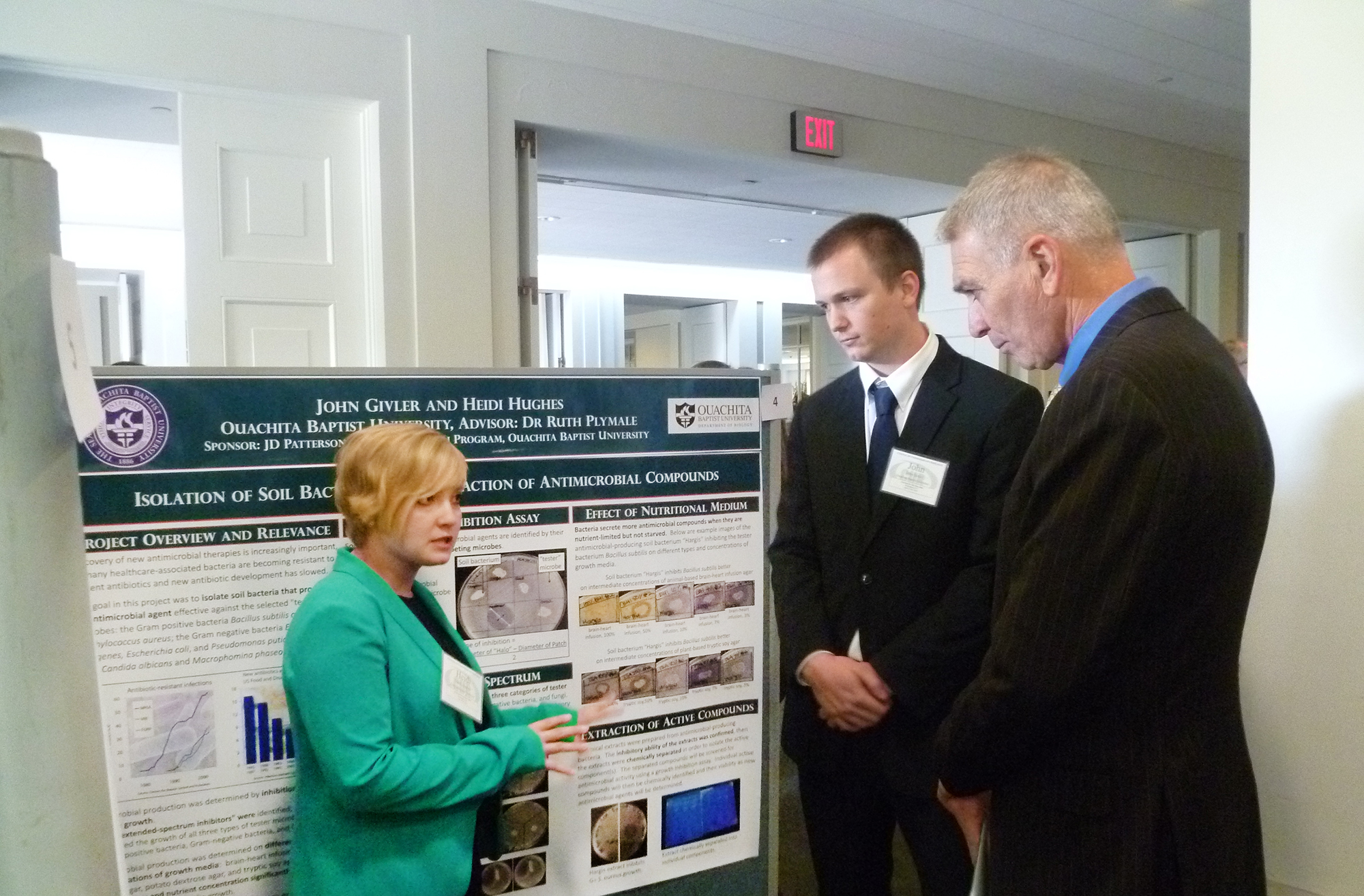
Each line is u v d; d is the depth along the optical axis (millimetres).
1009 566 1107
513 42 3221
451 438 1346
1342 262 1449
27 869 655
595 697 1462
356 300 3104
